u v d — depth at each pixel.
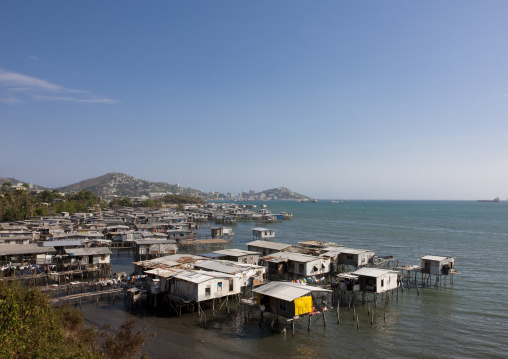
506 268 82.50
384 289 56.16
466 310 54.03
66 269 72.31
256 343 41.97
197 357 38.06
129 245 114.19
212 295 50.25
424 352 39.94
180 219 189.12
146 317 49.59
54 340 26.58
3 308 23.92
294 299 43.56
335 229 169.25
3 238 95.44
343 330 46.22
